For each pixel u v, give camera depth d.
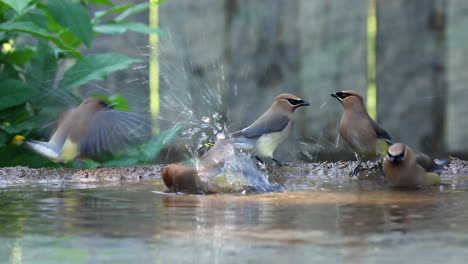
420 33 15.02
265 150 12.04
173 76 16.33
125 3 16.58
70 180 10.73
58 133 9.77
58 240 5.88
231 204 7.91
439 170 10.17
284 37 15.76
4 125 12.31
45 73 12.88
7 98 12.32
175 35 16.44
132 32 16.48
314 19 15.57
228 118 15.95
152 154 12.70
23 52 12.83
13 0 11.36
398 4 15.12
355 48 15.37
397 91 15.20
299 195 8.76
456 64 14.80
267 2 15.82
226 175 9.23
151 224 6.60
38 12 12.70
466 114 14.75
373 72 15.30
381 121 15.30
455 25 14.77
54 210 7.52
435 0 14.90
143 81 16.34
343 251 5.39
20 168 11.12
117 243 5.74
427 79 15.00
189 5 16.31
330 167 11.56
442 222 6.63
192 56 16.30
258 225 6.50
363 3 15.28
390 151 9.89
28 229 6.39
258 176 9.38
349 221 6.69
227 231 6.21
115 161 12.54
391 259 5.12
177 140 15.51
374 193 8.98
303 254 5.28
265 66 15.85
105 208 7.64
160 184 10.09
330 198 8.40
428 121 14.98
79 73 12.91
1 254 5.39
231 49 16.06
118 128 9.65
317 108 15.55
